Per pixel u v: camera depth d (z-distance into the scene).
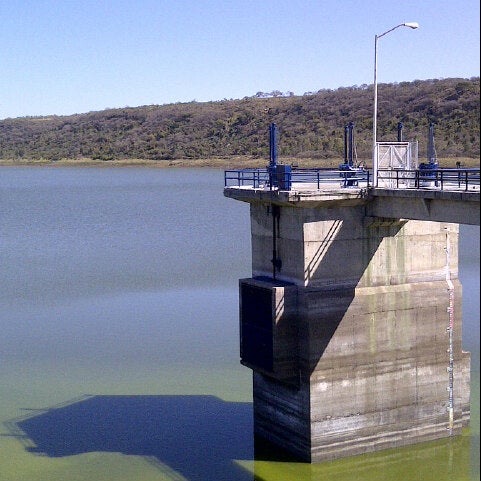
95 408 34.41
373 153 29.33
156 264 65.12
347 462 29.06
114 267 64.06
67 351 41.84
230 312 48.56
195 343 42.62
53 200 125.00
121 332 44.91
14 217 102.62
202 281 57.72
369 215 28.67
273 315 28.31
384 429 29.55
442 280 30.16
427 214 26.91
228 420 32.97
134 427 32.41
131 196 129.88
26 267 64.88
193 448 30.56
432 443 30.36
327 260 28.50
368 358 29.09
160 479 28.16
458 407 30.66
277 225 29.33
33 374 38.56
